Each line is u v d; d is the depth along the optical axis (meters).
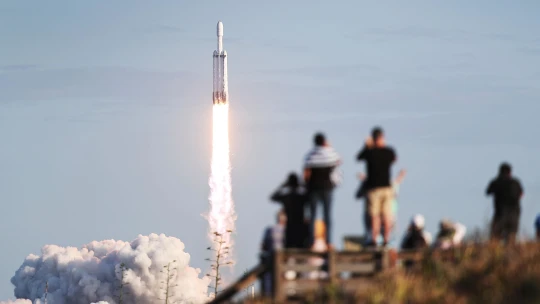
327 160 120.88
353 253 121.62
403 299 112.81
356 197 124.06
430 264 119.69
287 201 124.56
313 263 123.12
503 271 114.38
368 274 122.19
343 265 121.38
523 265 115.50
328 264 120.75
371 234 123.44
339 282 120.31
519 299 107.94
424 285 115.44
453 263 120.81
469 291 113.12
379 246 125.56
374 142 123.12
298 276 124.88
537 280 109.31
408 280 116.94
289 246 124.50
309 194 121.75
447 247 126.88
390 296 113.56
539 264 115.12
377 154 122.12
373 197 122.31
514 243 124.31
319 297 118.12
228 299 129.00
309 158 121.25
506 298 108.56
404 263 125.69
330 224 122.06
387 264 121.50
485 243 124.44
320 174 120.94
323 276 121.69
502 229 129.38
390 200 123.06
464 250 123.00
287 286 120.25
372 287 117.56
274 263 120.12
